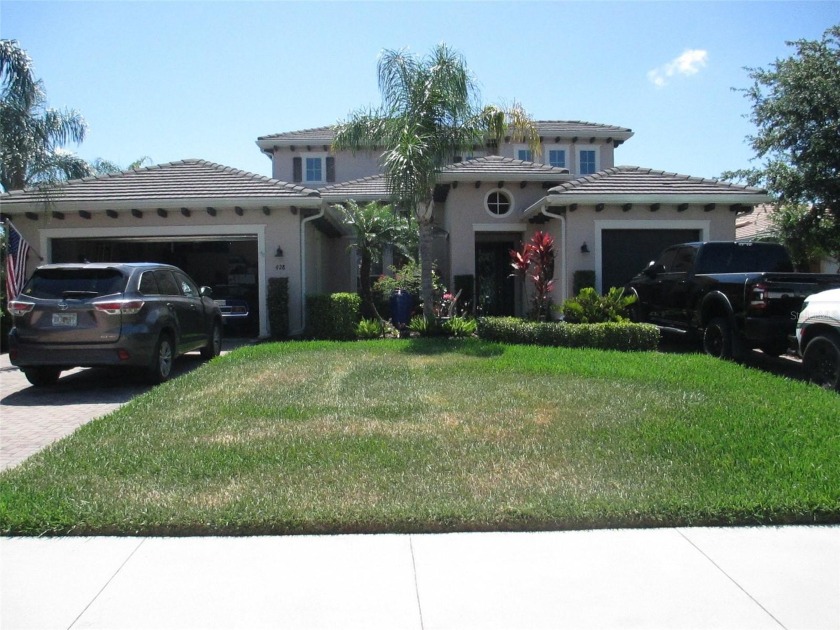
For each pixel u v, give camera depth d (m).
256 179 15.41
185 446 6.08
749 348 10.03
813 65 12.22
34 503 4.72
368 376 9.28
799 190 12.81
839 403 7.41
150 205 14.23
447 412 7.26
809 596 3.65
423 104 13.41
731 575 3.87
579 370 9.44
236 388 8.59
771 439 6.09
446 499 4.77
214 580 3.86
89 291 8.95
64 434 6.99
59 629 3.39
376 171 25.42
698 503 4.60
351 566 4.01
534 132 14.52
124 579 3.87
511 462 5.58
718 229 14.84
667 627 3.37
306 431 6.55
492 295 18.64
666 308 12.18
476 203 16.86
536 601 3.61
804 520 4.55
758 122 13.17
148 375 9.48
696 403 7.47
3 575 3.93
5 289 15.67
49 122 15.44
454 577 3.87
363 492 4.92
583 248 14.62
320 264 18.33
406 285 16.36
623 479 5.16
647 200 14.12
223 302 16.31
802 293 9.36
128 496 4.87
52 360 8.79
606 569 3.95
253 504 4.68
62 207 14.27
